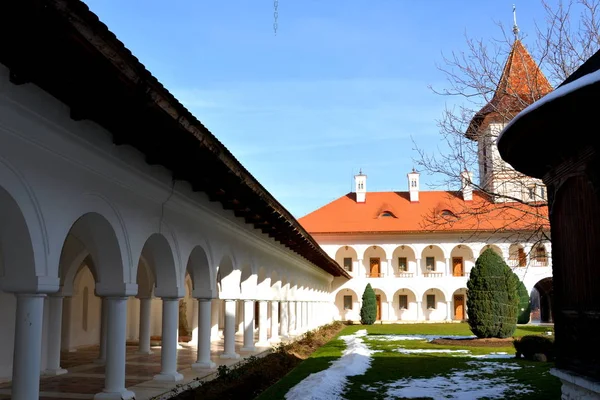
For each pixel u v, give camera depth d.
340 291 50.94
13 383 6.69
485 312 24.12
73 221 7.54
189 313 28.78
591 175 5.23
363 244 49.69
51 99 6.53
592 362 5.33
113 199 8.68
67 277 12.88
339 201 54.88
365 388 12.12
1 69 5.61
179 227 11.46
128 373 12.48
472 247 48.09
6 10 4.38
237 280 15.69
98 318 20.27
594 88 4.48
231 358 15.39
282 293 24.08
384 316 49.66
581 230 5.56
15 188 6.36
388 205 52.41
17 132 6.26
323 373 13.44
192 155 8.43
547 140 5.69
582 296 5.55
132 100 6.21
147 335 16.72
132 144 8.09
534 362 16.77
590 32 14.63
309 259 27.34
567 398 5.93
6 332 12.05
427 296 49.88
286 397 10.80
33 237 6.68
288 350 19.41
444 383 12.84
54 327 12.59
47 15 4.50
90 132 7.47
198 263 13.29
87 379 11.80
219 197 12.10
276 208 13.89
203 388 10.84
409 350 20.94
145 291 16.78
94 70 5.48
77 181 7.64
